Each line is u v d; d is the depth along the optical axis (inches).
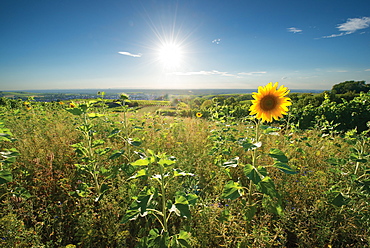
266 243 91.2
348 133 147.8
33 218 103.3
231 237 96.0
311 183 132.4
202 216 106.6
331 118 391.5
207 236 103.0
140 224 122.7
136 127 165.8
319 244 99.0
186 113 616.4
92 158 133.6
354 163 161.6
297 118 404.2
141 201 80.4
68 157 179.5
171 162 78.7
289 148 202.1
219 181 140.3
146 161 79.8
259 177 94.2
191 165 172.4
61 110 445.4
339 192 113.9
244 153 202.7
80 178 153.9
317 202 115.8
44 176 143.7
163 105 458.3
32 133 246.7
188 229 104.3
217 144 179.2
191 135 260.8
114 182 142.3
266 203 110.7
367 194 109.9
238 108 412.2
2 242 85.9
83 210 115.2
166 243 78.3
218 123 204.4
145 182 146.3
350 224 101.0
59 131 249.1
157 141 217.6
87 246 99.9
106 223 109.0
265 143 233.1
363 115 379.6
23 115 342.3
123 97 161.9
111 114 265.1
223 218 103.3
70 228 108.7
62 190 131.0
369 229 97.3
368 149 154.5
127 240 112.7
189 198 87.7
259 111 118.3
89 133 136.3
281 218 102.9
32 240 91.7
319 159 185.0
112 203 116.9
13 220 93.8
